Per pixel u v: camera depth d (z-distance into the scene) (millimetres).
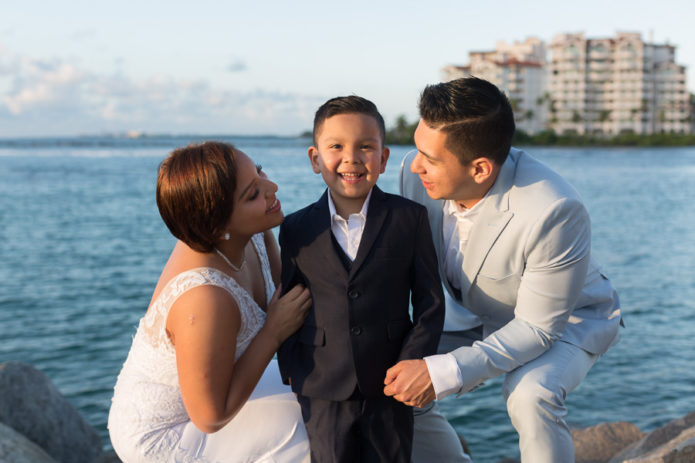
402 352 2318
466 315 2945
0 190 41031
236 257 2340
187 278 2164
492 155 2324
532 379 2357
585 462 4148
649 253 20000
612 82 121375
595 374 9109
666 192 42125
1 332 10875
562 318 2438
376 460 2336
